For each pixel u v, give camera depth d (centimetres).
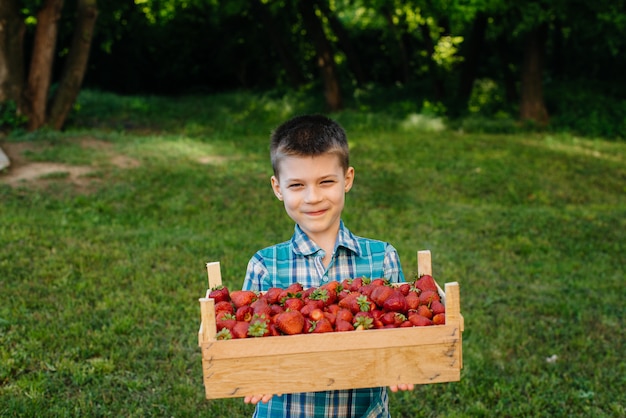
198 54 2800
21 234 741
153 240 763
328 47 2020
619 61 2506
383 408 249
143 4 2388
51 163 1122
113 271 648
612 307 620
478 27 2005
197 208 937
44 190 968
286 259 265
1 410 387
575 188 1190
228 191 1027
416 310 225
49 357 460
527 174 1250
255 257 269
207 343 206
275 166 253
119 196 960
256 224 879
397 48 2669
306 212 248
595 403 432
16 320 514
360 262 265
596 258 797
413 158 1347
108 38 1944
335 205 250
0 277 612
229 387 208
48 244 719
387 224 907
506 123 1800
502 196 1112
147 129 1672
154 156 1230
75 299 570
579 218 986
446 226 914
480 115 1908
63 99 1450
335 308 225
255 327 210
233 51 2762
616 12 1638
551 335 545
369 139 1576
